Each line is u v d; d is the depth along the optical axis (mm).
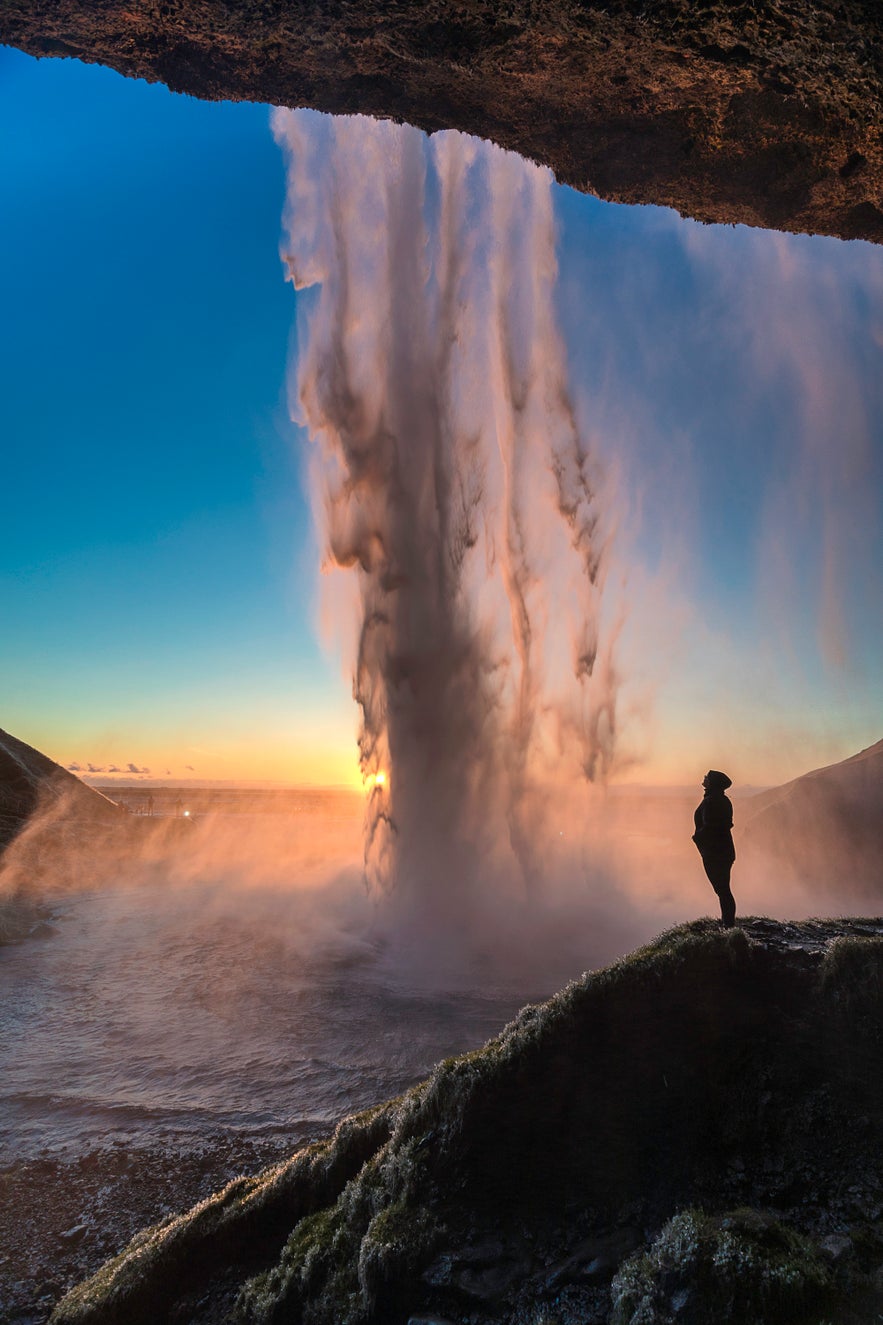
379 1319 4176
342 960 16844
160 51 8055
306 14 7449
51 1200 6977
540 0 7121
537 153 9625
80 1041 11547
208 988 14531
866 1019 4750
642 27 7359
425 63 8109
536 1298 3998
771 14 7008
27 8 7406
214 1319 4809
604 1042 5051
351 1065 10445
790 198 9734
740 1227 3867
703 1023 5008
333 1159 5516
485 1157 4734
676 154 9273
